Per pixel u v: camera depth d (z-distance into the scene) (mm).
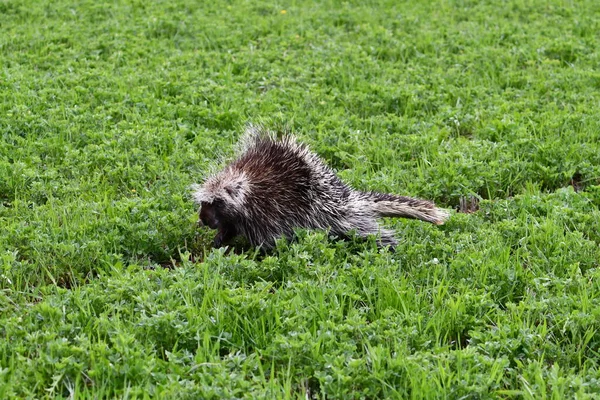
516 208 9406
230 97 12383
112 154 10234
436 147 11086
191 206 8945
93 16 16938
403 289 7383
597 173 10430
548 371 6398
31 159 10008
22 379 5926
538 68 14523
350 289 7363
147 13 17156
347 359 6285
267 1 18766
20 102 11695
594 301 7344
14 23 16375
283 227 8383
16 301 7219
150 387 5922
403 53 15273
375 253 8008
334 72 13688
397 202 8594
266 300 7121
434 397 5988
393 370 6227
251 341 6723
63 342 6184
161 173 9875
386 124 11844
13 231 8094
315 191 8406
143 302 6820
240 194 8203
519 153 10945
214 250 7852
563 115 12031
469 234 8609
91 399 5812
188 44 15320
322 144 10984
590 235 8961
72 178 9852
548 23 17281
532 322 7168
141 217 8570
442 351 6594
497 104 12789
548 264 8133
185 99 12414
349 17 17406
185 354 6355
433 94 13000
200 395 5785
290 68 13945
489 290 7574
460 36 15969
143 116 11664
